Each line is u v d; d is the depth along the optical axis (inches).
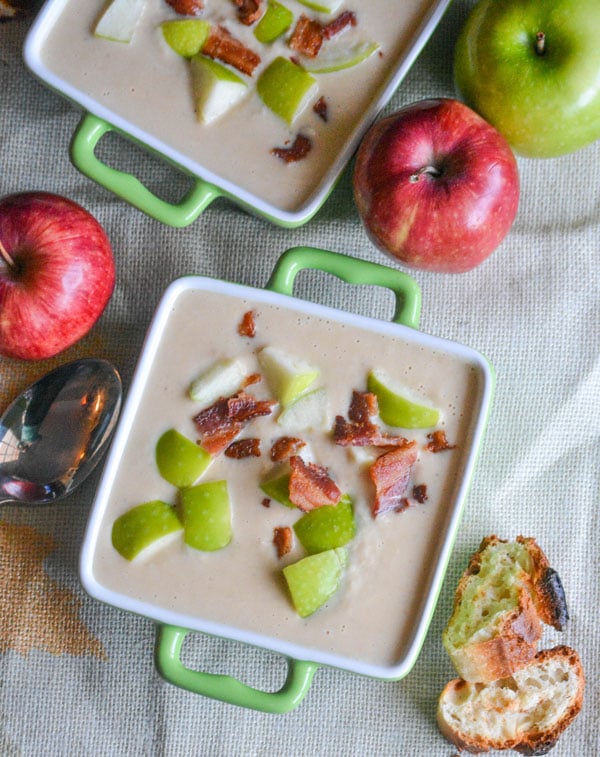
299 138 28.2
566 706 29.2
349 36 28.3
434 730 29.7
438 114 26.8
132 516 27.5
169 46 28.1
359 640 27.6
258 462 27.7
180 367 27.6
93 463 29.2
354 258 27.8
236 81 28.0
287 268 27.8
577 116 27.5
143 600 27.5
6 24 29.5
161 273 29.8
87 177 29.0
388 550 27.7
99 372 29.2
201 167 27.8
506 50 27.3
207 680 27.5
